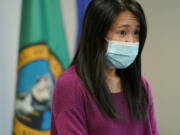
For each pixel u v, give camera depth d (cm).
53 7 779
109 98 386
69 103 377
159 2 901
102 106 379
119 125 389
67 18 820
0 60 750
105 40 392
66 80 386
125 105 410
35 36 762
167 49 912
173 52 908
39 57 773
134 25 386
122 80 426
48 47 782
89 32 382
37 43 766
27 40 759
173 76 919
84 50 391
